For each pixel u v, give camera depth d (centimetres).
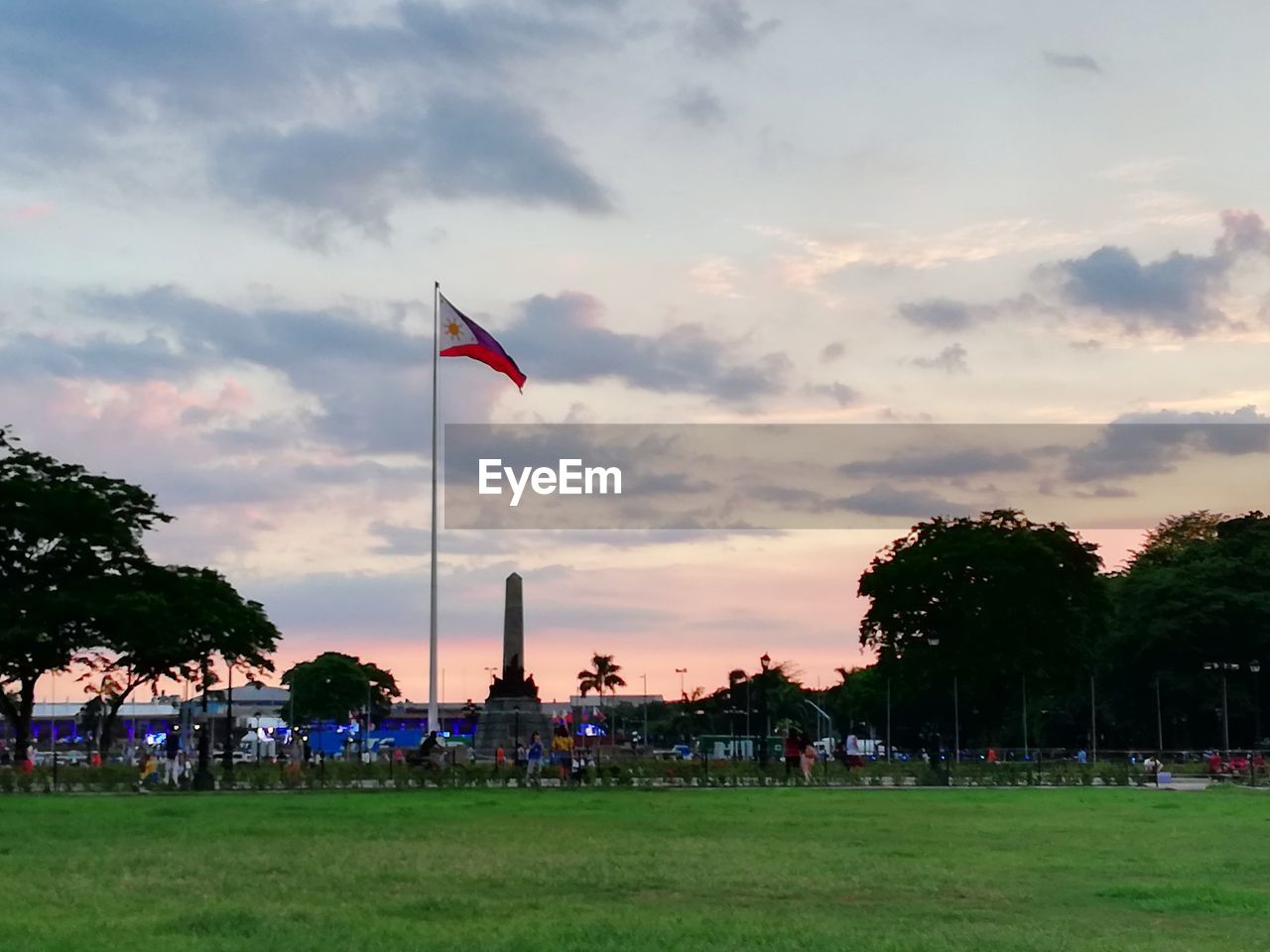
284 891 2089
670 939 1641
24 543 9000
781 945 1602
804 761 6900
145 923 1727
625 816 3922
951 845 2969
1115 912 1920
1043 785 6956
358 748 11606
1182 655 13038
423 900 1969
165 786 6119
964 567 11431
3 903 1931
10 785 5966
